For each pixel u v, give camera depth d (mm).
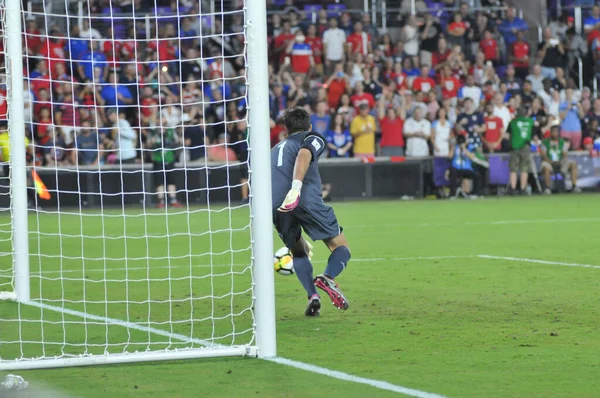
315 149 15008
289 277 21266
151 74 50750
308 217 15539
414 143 54750
